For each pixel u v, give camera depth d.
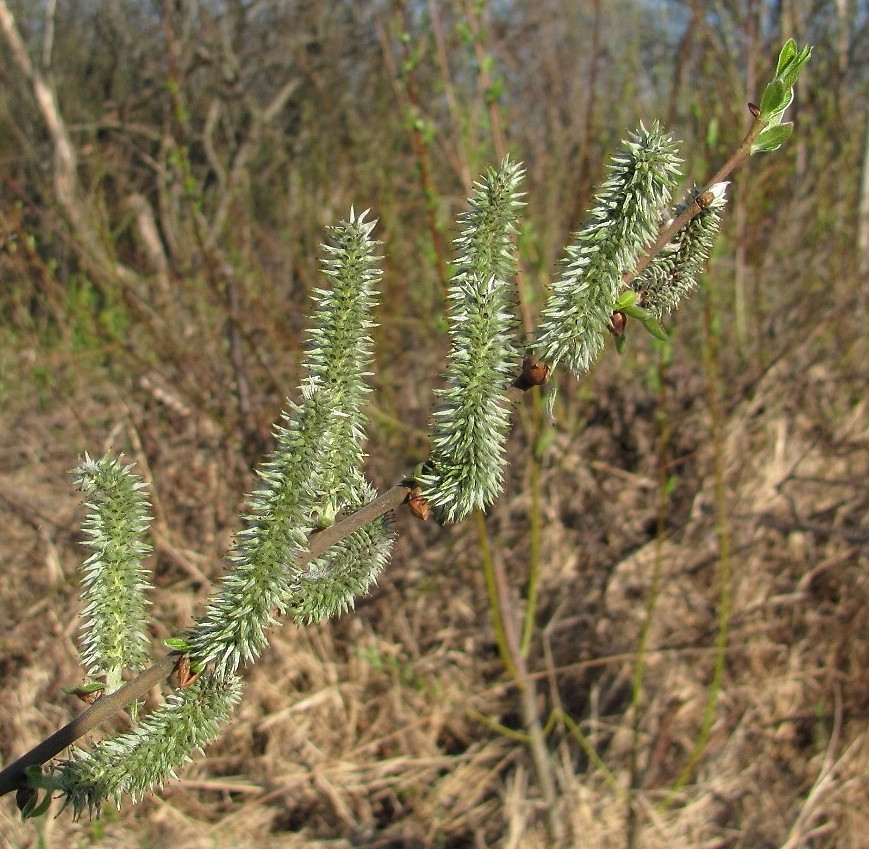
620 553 4.38
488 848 3.36
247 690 3.79
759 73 4.89
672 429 4.55
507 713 3.84
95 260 5.15
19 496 4.44
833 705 3.68
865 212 5.16
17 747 3.45
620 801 3.42
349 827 3.44
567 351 1.26
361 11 8.87
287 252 5.61
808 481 4.37
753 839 3.29
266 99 9.67
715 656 3.90
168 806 3.38
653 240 1.25
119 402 5.01
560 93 7.33
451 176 6.26
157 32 9.56
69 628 3.78
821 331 4.67
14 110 8.16
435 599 4.26
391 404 4.71
